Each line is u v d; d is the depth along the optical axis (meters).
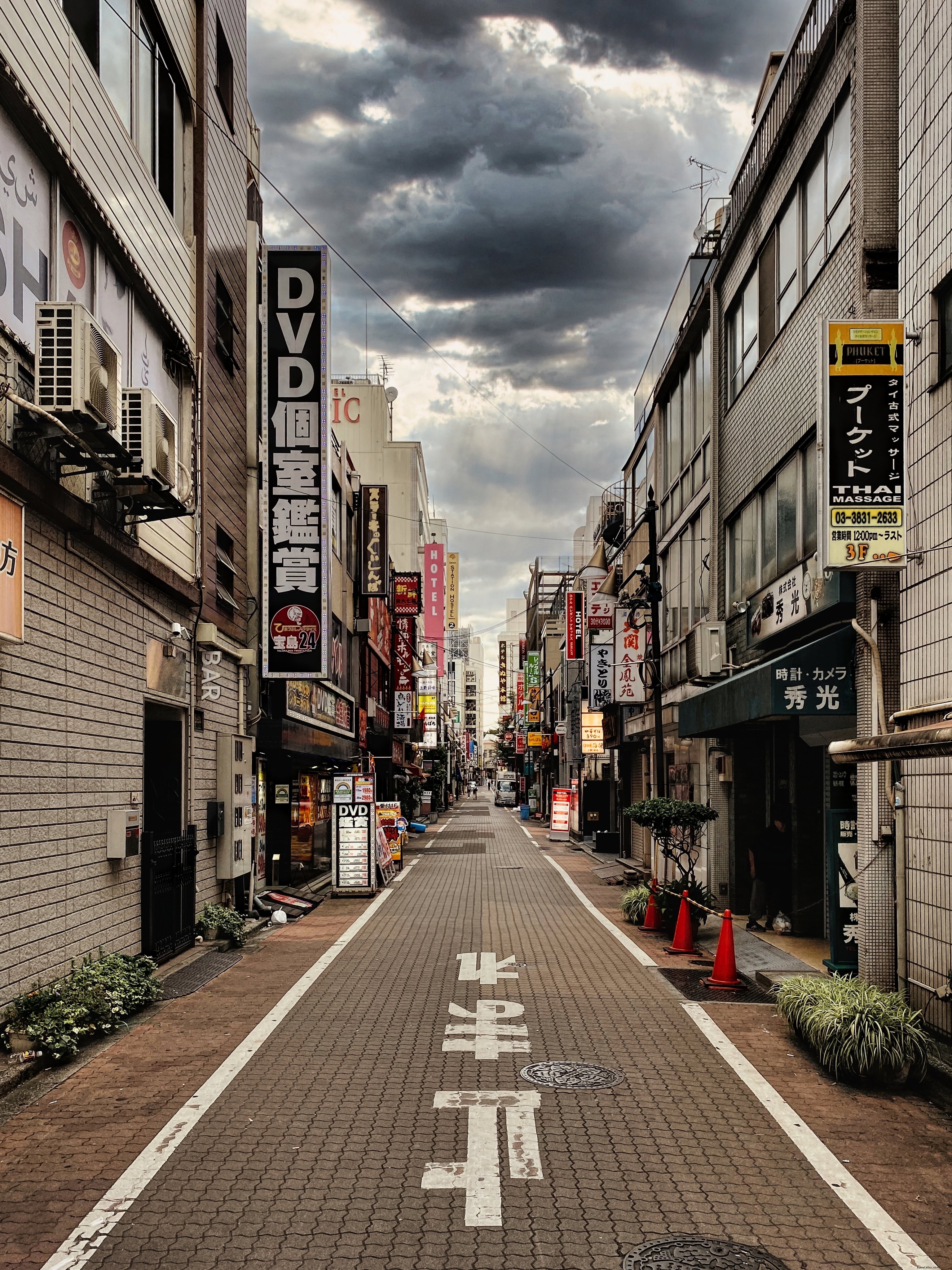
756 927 14.92
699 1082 7.48
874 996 7.93
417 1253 4.71
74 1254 4.69
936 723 8.57
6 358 7.84
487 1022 9.21
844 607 10.70
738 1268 4.60
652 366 26.08
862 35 10.48
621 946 13.63
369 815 19.94
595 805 35.22
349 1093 7.08
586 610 31.20
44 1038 7.66
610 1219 5.11
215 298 15.27
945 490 8.53
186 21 13.86
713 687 14.59
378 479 66.25
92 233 10.08
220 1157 5.89
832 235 12.02
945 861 8.45
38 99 8.45
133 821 10.61
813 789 14.64
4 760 7.85
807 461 13.04
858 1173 5.80
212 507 14.96
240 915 15.23
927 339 8.91
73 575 9.41
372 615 36.78
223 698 15.66
